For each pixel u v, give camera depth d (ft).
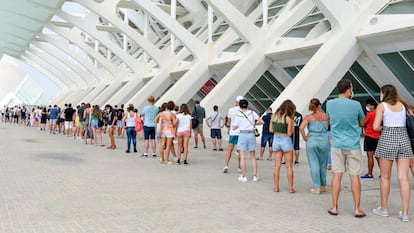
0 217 16.71
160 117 35.83
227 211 18.56
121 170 30.71
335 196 18.26
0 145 49.24
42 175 27.55
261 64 74.59
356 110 17.84
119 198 20.80
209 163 35.76
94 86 169.48
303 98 52.70
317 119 22.80
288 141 23.15
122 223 16.19
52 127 76.64
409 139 17.28
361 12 56.80
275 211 18.72
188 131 35.29
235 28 72.74
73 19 109.09
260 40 74.79
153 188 23.68
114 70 134.62
